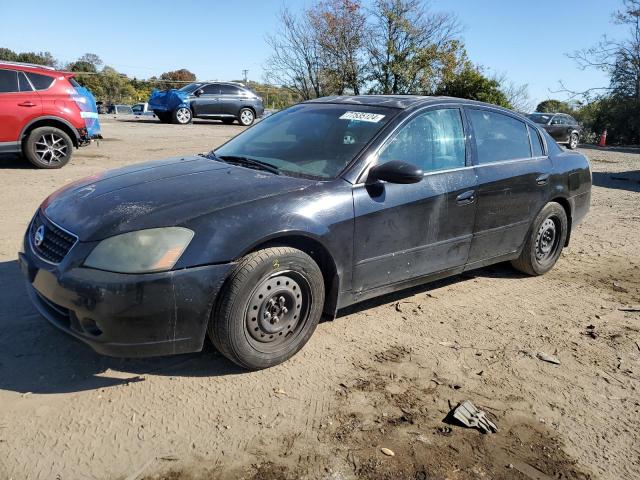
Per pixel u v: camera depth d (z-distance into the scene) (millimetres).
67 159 9820
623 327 4332
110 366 3287
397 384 3309
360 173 3646
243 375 3283
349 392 3188
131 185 3434
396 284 3984
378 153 3764
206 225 3010
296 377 3305
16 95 9242
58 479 2414
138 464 2525
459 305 4570
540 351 3848
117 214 3014
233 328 3092
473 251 4480
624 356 3854
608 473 2678
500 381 3428
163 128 19359
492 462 2688
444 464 2648
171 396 3039
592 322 4398
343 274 3578
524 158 4938
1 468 2453
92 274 2826
